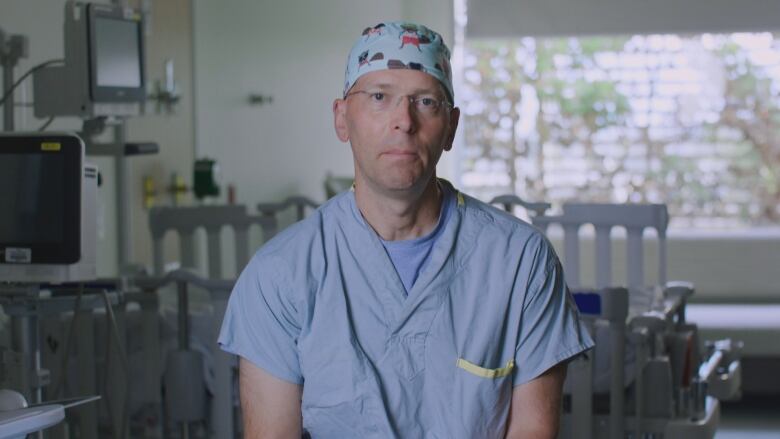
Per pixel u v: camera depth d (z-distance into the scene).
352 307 1.95
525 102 7.12
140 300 3.43
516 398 1.99
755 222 6.86
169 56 4.93
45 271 2.76
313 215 2.01
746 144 6.86
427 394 1.95
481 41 7.13
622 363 3.31
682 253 6.27
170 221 4.72
